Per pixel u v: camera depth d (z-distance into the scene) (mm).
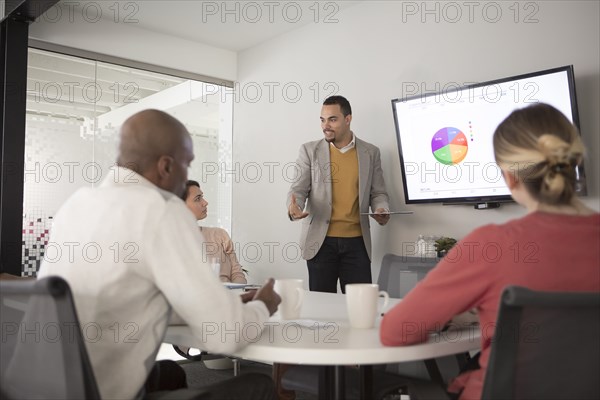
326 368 1360
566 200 1192
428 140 3658
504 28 3461
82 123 4598
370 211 4160
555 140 1159
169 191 1413
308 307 1871
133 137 1365
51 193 4410
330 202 3797
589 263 1143
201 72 5238
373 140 4207
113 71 4793
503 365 1004
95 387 1054
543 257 1141
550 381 1047
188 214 1312
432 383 1392
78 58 4609
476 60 3598
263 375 1406
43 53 4441
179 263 1239
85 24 4570
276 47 5062
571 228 1159
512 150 1209
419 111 3688
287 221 4887
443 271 1196
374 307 1457
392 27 4102
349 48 4410
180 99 5168
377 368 1928
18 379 1171
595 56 3047
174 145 1386
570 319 1007
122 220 1252
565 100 3043
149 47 4918
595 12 3051
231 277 3691
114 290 1243
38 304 1053
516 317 974
